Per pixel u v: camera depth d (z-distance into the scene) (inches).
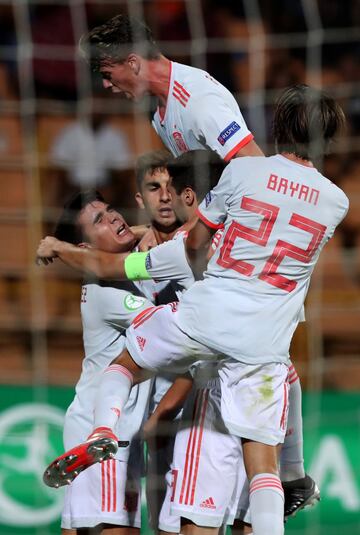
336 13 1186.6
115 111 1136.8
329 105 536.1
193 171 566.9
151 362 536.1
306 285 537.0
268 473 516.1
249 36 1168.2
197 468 546.9
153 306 572.1
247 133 550.9
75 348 1026.1
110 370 543.5
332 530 735.7
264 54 1170.6
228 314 518.9
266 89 1162.0
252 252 518.6
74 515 584.1
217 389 552.7
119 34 564.7
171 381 594.6
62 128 1144.8
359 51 1186.6
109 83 581.6
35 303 1066.1
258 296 520.4
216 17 1163.9
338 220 533.3
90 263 576.7
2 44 1158.3
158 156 598.2
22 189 1131.3
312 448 771.4
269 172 520.1
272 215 516.4
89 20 1133.1
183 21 1141.7
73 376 981.8
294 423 583.2
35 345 1016.9
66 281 1082.1
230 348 518.6
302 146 527.8
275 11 1190.3
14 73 1152.8
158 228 597.6
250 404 522.0
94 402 577.9
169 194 588.1
